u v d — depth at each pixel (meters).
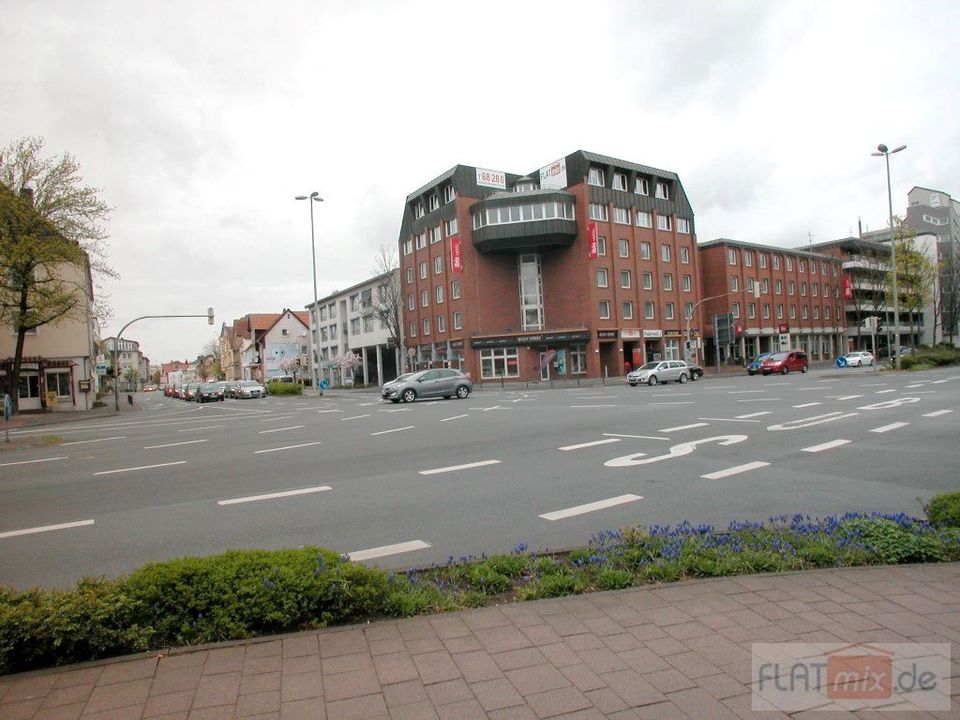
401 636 3.51
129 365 129.12
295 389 53.19
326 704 2.81
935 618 3.54
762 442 11.52
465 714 2.69
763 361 46.12
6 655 3.22
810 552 4.66
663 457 10.27
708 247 61.97
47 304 32.84
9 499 8.89
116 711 2.80
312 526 6.66
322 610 3.78
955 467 8.70
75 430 23.28
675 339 54.59
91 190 33.53
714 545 4.98
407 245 58.94
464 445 12.52
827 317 73.44
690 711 2.66
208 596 3.60
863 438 11.55
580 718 2.63
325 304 81.56
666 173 55.19
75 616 3.33
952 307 70.50
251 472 10.37
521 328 51.25
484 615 3.79
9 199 30.62
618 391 30.39
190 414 31.16
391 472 9.75
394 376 69.62
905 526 5.12
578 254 48.72
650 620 3.62
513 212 48.06
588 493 7.87
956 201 88.75
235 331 125.25
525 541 5.95
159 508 7.82
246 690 2.96
